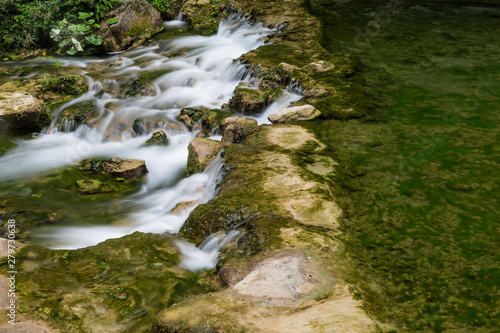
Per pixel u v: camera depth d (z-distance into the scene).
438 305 3.23
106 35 10.75
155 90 8.86
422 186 4.68
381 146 5.48
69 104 8.33
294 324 2.79
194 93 8.72
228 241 4.19
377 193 4.59
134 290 3.82
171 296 3.74
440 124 5.91
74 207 5.76
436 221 4.16
